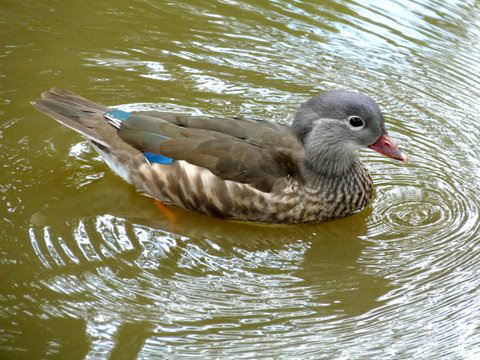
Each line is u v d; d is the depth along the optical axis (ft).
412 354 32.40
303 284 36.37
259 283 36.19
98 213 39.91
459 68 53.06
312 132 40.55
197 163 39.70
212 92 49.90
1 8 56.18
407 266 37.68
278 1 59.82
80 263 36.06
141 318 33.24
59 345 31.45
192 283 35.68
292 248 39.22
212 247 38.63
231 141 39.81
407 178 44.24
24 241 37.01
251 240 39.65
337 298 35.53
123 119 41.37
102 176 42.63
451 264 37.73
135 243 38.01
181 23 56.39
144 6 58.03
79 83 49.62
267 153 39.81
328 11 58.85
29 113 46.55
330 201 40.98
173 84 50.39
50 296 33.91
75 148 44.45
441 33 56.54
